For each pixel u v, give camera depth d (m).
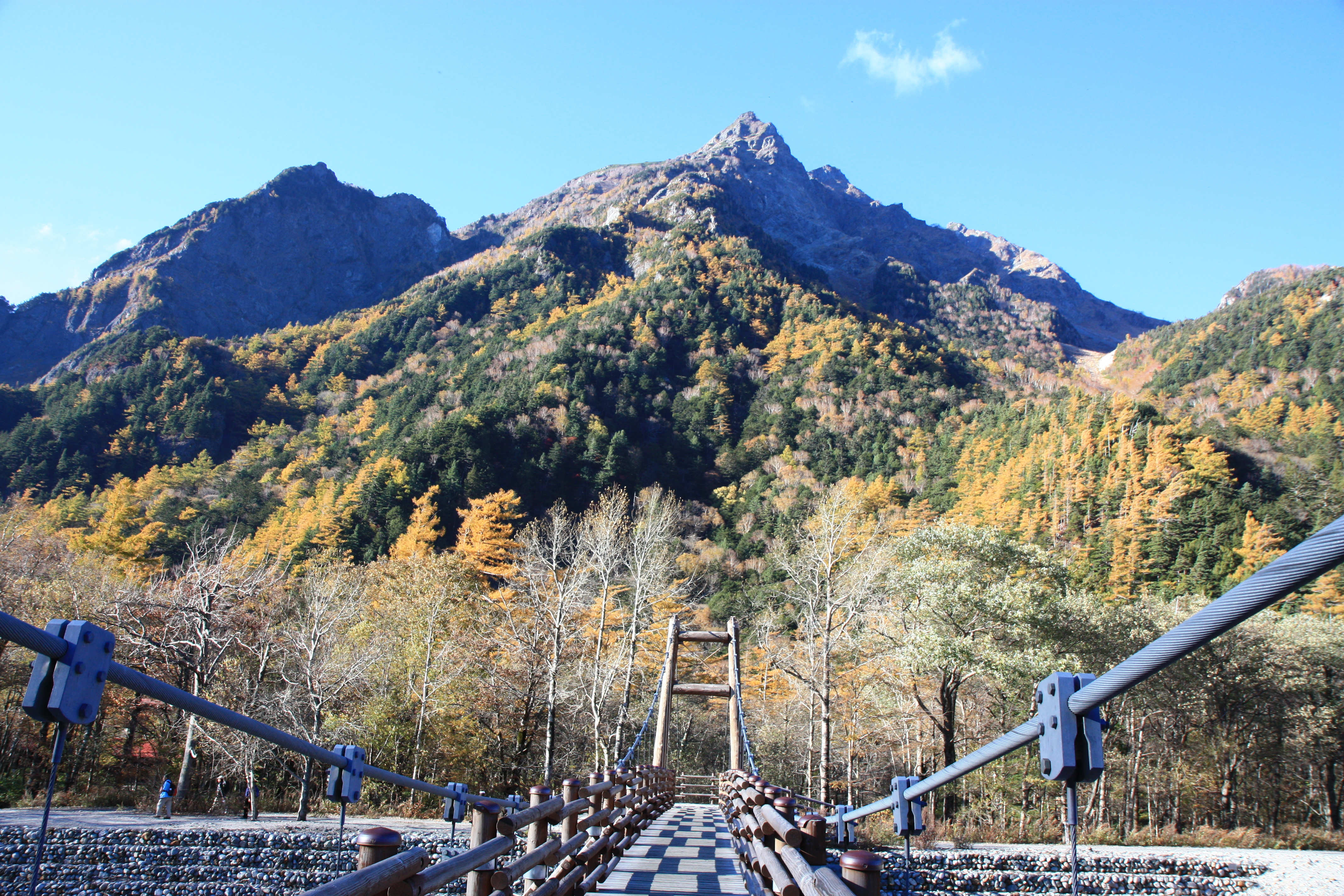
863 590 23.25
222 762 22.12
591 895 6.84
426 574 30.73
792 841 3.46
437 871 2.85
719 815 16.97
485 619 28.67
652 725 33.62
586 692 25.66
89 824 17.47
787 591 33.34
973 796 30.09
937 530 24.02
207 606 21.72
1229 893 16.81
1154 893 16.59
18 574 27.02
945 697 22.27
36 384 163.62
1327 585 38.00
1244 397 97.44
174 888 12.73
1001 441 81.44
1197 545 51.19
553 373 93.06
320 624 25.80
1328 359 96.06
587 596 27.73
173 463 90.50
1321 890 17.03
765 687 33.09
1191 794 31.80
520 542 32.59
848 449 89.56
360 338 131.25
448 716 25.75
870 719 27.88
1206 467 61.16
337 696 23.78
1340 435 68.88
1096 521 60.78
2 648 23.42
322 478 73.69
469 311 143.62
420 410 92.69
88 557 38.53
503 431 75.75
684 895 6.83
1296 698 27.91
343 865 14.44
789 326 126.06
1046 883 16.30
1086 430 72.12
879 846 18.89
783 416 98.31
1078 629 23.45
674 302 125.31
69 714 2.18
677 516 63.84
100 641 2.33
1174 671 25.77
